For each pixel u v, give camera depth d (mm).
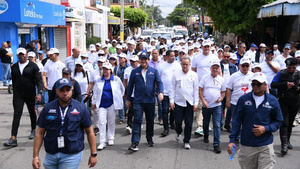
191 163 5938
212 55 8188
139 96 6566
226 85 6902
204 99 6672
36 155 3781
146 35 30344
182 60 6617
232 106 7016
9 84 12586
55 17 18391
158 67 8117
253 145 4273
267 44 17391
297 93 6270
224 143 7105
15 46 15766
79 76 7844
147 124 6812
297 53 7824
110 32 42500
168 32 26234
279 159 6098
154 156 6297
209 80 6625
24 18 14305
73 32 24641
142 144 7047
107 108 6836
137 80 6578
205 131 7047
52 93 5629
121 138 7504
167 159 6137
